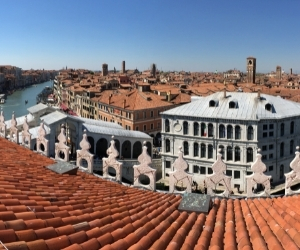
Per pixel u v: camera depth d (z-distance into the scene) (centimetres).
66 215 1205
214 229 1375
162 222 1371
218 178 2058
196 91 15738
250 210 1681
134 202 1694
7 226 921
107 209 1423
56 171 2158
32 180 1689
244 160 7462
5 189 1334
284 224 1311
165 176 8275
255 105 7731
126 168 6962
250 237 1234
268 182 2044
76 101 16938
